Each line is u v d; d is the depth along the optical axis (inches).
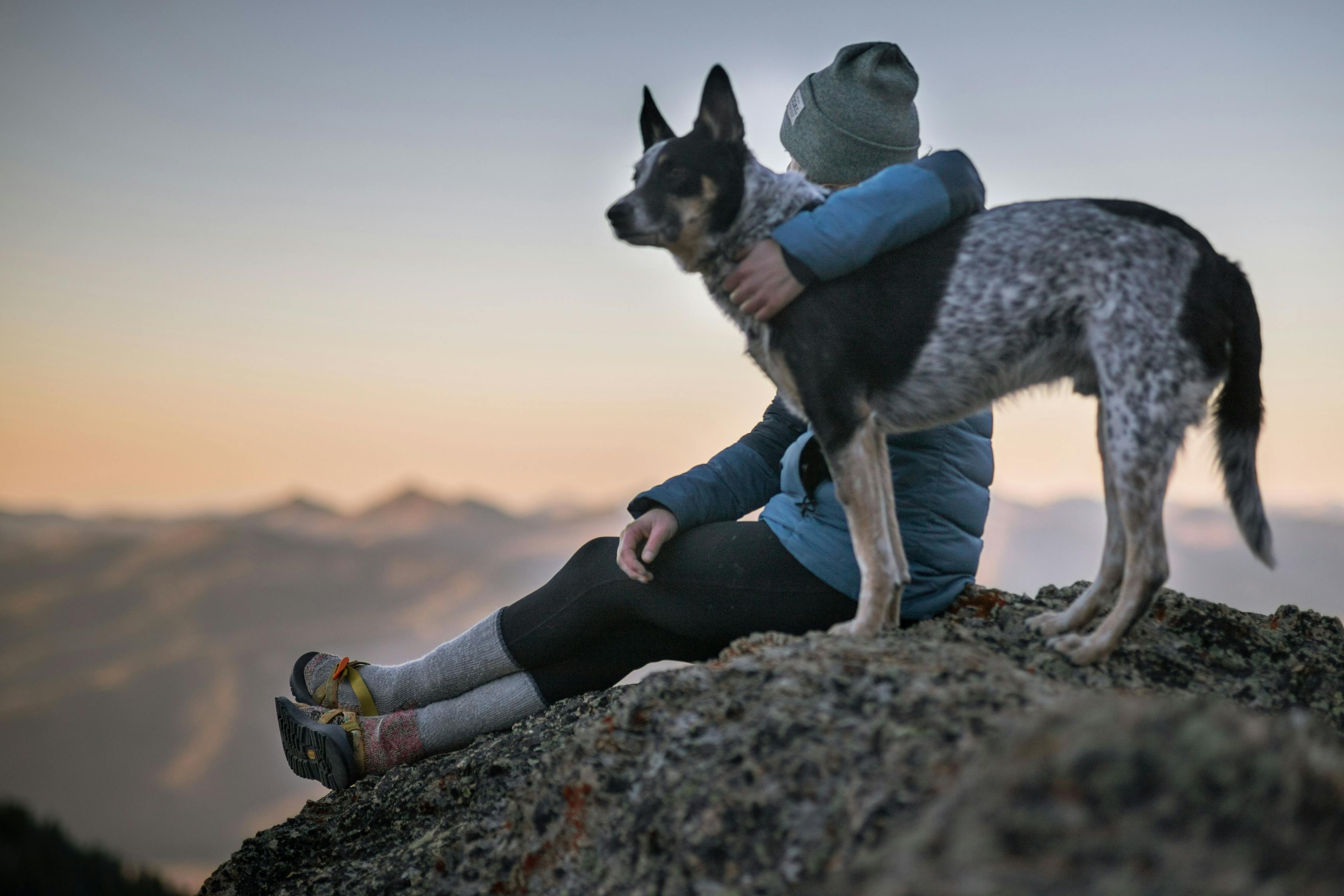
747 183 128.3
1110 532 118.6
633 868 87.7
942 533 130.1
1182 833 51.5
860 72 147.0
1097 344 109.7
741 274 120.2
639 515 136.6
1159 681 113.7
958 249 117.4
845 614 127.6
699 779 87.6
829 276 117.5
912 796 71.8
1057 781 55.4
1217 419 112.8
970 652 103.2
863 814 73.0
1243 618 132.6
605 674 139.9
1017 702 82.7
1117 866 50.4
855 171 149.3
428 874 112.7
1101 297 109.9
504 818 109.8
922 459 129.1
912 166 121.6
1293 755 55.9
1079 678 110.1
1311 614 130.6
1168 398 106.2
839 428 117.8
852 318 117.7
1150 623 124.5
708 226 128.7
